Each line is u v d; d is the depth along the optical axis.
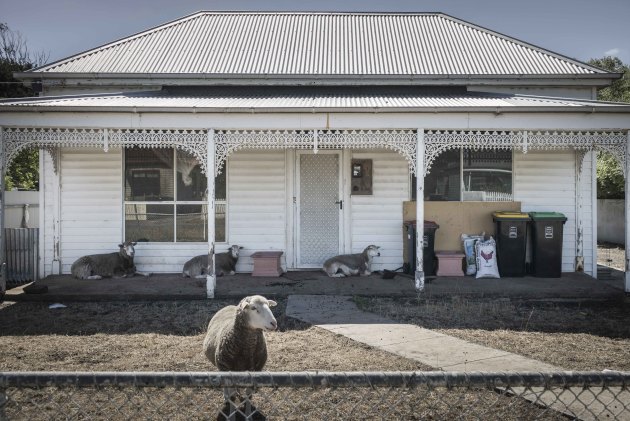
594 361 5.79
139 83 11.84
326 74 11.87
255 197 11.50
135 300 9.11
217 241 11.48
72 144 9.02
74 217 11.38
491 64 12.46
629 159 9.01
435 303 8.77
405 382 2.64
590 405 4.37
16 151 8.96
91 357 6.00
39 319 7.84
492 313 8.05
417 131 9.10
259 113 8.95
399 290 9.44
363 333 6.93
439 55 13.08
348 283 10.12
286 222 11.52
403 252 11.44
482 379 2.64
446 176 11.42
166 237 11.43
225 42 13.85
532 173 11.30
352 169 11.48
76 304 8.86
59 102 9.36
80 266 10.59
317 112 8.94
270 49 13.48
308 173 11.58
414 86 12.01
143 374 2.65
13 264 10.87
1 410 3.16
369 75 11.86
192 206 11.42
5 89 27.70
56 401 4.52
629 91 28.59
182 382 2.64
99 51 13.16
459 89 11.90
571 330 7.12
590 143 9.10
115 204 11.38
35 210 16.44
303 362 5.77
